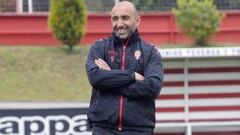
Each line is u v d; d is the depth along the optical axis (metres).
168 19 50.44
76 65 45.28
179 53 19.47
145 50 13.27
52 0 48.41
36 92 41.31
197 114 21.11
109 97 13.01
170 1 53.31
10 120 21.38
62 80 43.28
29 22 49.88
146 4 53.00
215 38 50.97
